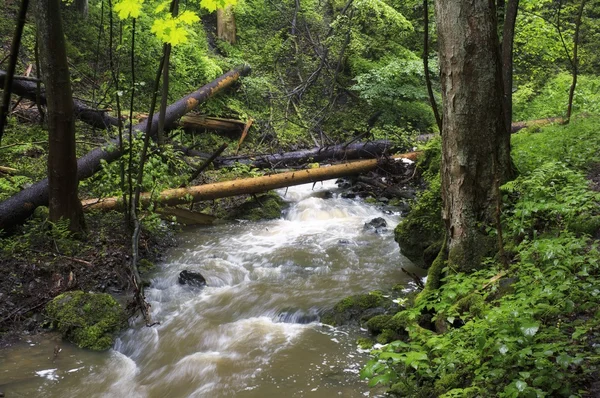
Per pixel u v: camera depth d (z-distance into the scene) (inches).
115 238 321.1
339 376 206.2
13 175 373.1
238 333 245.6
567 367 145.3
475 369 155.2
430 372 166.1
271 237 377.1
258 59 686.5
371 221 398.6
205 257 334.6
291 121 595.5
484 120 230.1
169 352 233.5
